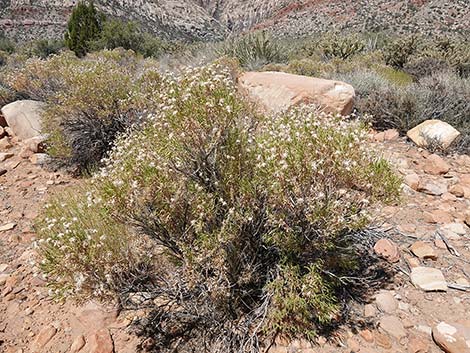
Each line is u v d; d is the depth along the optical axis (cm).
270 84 612
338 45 1441
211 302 274
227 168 274
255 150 275
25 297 336
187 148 266
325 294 276
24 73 823
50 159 601
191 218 273
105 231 274
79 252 253
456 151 565
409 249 348
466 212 408
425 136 577
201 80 272
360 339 259
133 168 260
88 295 257
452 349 242
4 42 3288
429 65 1012
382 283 308
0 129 708
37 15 7462
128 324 294
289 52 1400
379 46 1794
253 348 252
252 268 287
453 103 654
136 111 558
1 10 7269
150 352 268
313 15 8400
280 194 246
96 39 2028
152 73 565
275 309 264
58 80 784
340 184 258
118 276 271
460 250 346
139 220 267
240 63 1189
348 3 8112
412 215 403
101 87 552
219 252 259
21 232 429
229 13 17238
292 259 276
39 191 518
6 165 595
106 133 573
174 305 301
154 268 298
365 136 276
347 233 288
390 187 261
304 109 342
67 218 286
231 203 275
